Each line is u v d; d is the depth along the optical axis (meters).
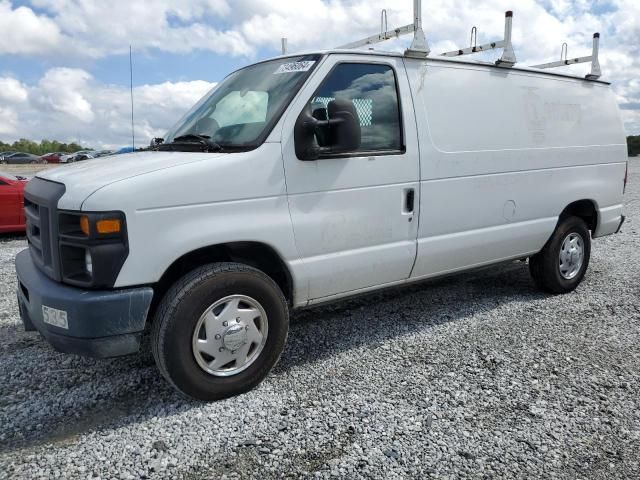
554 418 3.08
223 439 2.87
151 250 2.95
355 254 3.77
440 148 4.16
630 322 4.64
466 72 4.43
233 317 3.24
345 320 4.70
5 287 5.87
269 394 3.36
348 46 4.77
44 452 2.77
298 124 3.43
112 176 3.00
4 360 3.90
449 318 4.75
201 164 3.12
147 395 3.37
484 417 3.09
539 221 5.00
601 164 5.59
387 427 2.98
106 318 2.88
